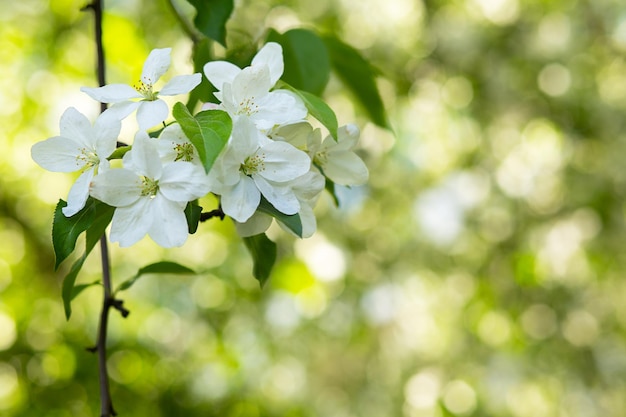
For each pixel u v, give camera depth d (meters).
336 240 6.36
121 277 5.71
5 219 5.51
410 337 7.20
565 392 6.39
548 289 6.24
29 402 4.43
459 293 6.71
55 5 5.04
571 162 6.19
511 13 6.16
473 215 6.36
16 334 4.91
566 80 6.15
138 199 1.37
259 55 1.55
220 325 5.89
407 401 7.11
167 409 4.89
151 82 1.46
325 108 1.51
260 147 1.41
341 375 7.52
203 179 1.36
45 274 5.43
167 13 4.18
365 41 6.09
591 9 6.14
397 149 6.20
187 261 5.95
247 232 1.50
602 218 6.11
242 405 5.41
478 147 6.33
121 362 4.88
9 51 5.33
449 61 6.08
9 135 5.53
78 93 5.42
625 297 6.31
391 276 6.59
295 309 6.07
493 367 6.59
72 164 1.46
